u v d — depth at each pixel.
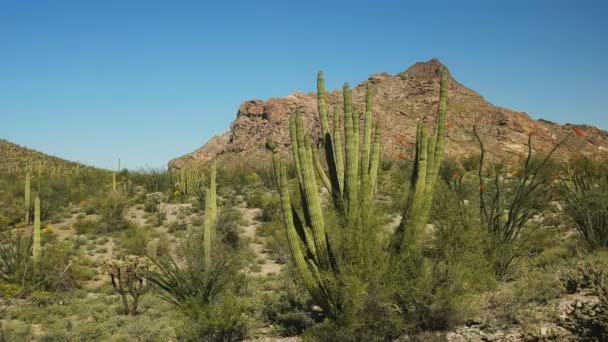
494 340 8.97
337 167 11.20
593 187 17.16
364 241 10.18
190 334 12.49
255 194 38.19
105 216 32.06
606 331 7.45
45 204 34.44
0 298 18.22
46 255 22.19
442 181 13.45
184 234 28.23
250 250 24.38
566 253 15.48
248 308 14.03
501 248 13.56
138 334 13.38
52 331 13.43
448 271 10.39
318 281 10.76
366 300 9.91
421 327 10.26
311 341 10.39
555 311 9.41
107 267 16.34
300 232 11.29
